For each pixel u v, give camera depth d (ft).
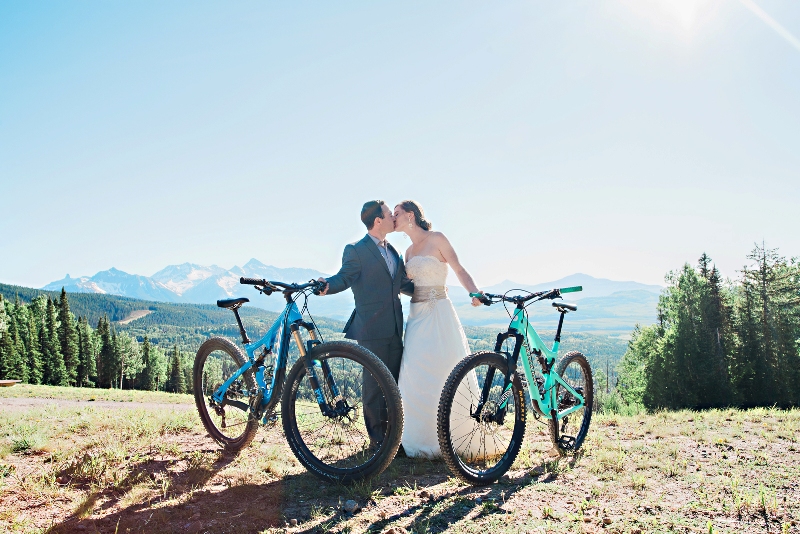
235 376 15.40
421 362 16.29
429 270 17.08
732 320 142.92
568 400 16.93
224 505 11.07
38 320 262.88
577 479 13.51
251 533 9.75
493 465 15.08
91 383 278.67
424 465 14.92
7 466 12.78
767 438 17.81
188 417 20.01
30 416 19.81
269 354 14.56
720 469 14.15
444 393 13.03
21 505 10.44
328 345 12.99
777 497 11.83
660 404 129.49
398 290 16.80
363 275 16.24
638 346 161.99
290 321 13.79
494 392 14.24
